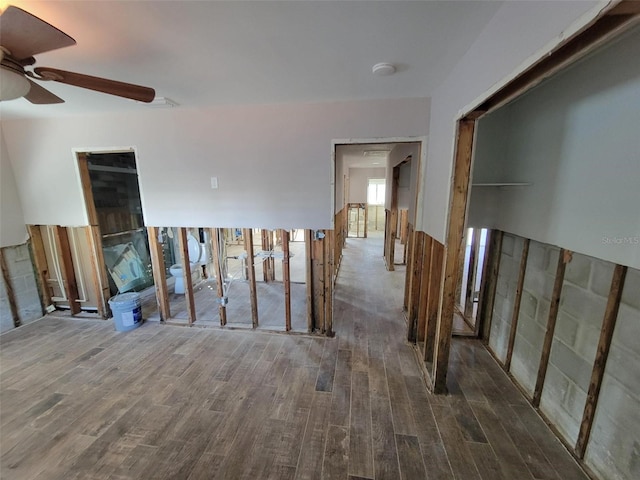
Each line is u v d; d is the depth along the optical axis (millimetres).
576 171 1613
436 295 2381
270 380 2342
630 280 1334
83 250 3553
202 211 2988
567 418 1745
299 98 2479
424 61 1778
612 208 1375
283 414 1985
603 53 1402
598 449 1515
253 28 1424
